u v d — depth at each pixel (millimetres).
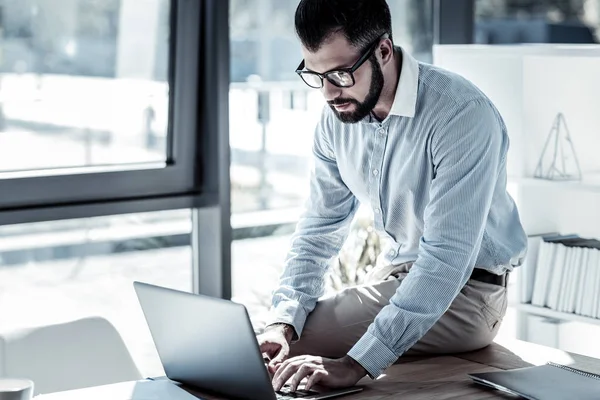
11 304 3441
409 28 4266
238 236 3852
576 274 3639
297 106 3959
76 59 3422
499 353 2855
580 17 4848
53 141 3412
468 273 2617
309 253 3008
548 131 3807
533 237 3811
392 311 2521
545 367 2508
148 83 3604
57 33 3365
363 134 2840
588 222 4004
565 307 3682
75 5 3387
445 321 2805
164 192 3637
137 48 3553
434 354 2855
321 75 2500
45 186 3332
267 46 3846
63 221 3494
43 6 3320
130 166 3594
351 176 2932
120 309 3676
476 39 4539
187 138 3672
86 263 3572
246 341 2129
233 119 3787
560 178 3711
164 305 2357
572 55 3416
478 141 2580
